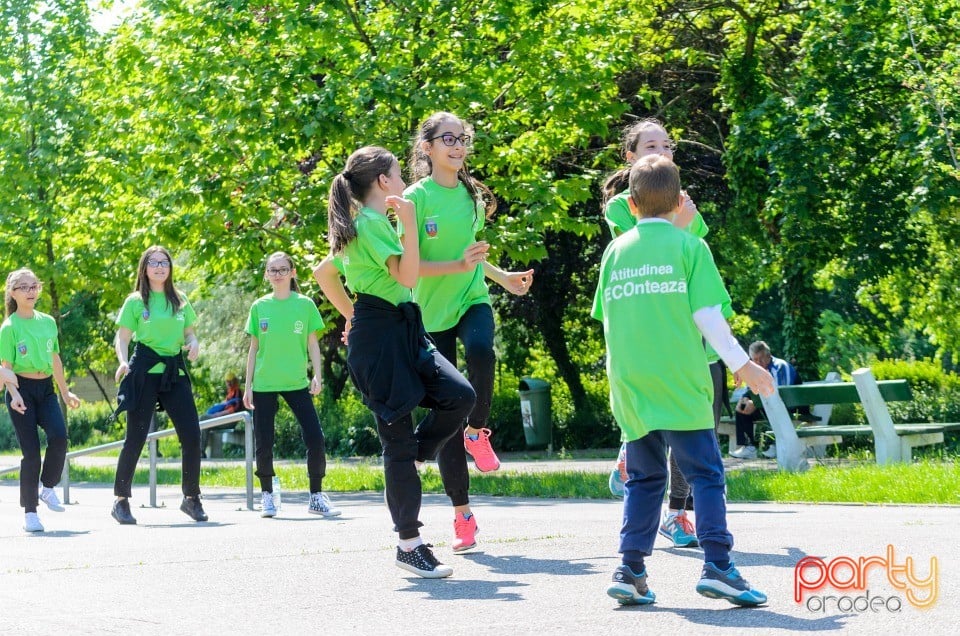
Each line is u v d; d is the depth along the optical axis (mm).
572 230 16422
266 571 5652
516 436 23656
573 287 24391
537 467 17297
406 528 5391
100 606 4730
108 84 20406
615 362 4609
